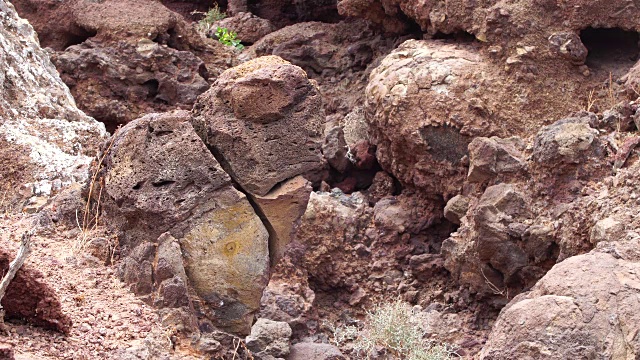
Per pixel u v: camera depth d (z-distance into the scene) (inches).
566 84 412.8
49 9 520.4
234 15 684.7
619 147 366.9
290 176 285.0
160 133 276.5
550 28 415.8
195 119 282.7
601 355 262.4
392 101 411.2
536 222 362.6
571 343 265.0
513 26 414.6
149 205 271.4
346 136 460.1
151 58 499.8
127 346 244.8
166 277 266.4
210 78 519.8
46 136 353.4
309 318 362.9
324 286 398.9
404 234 409.7
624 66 422.6
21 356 224.1
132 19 508.7
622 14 414.6
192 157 274.5
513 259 363.9
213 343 264.5
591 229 335.6
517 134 402.0
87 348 240.1
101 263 277.1
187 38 524.1
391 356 345.1
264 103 280.5
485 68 414.6
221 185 276.1
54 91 381.1
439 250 411.8
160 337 254.4
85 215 291.6
